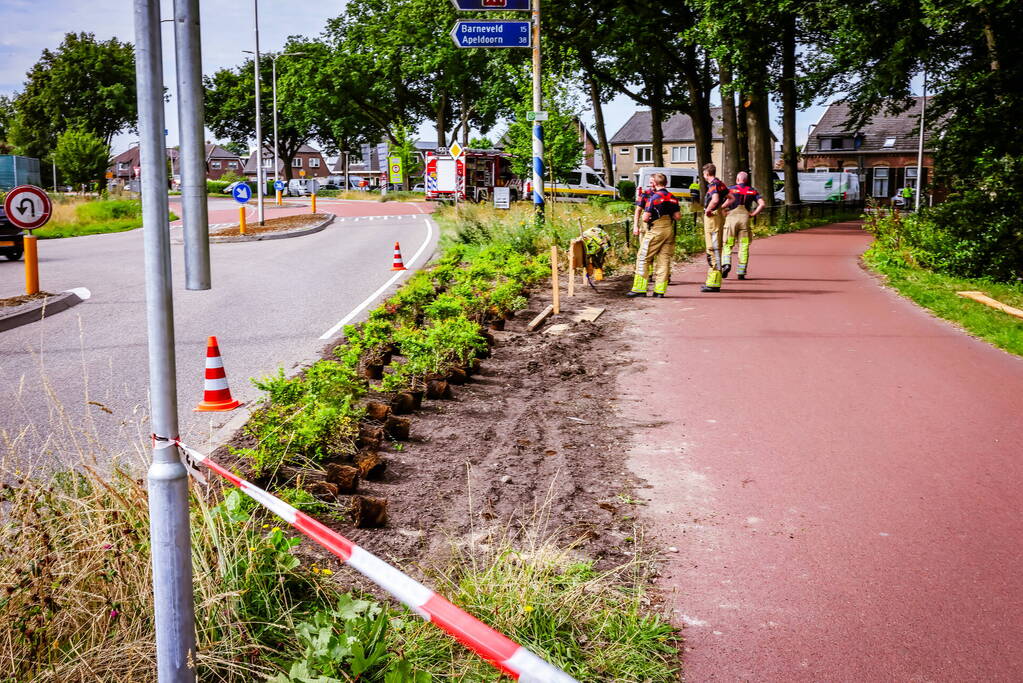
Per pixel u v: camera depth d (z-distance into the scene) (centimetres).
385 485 527
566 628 352
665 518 481
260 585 349
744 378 820
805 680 325
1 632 296
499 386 800
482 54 4756
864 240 2653
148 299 255
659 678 325
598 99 5047
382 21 4994
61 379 827
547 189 4434
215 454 577
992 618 370
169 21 246
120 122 9069
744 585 401
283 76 6681
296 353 970
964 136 2025
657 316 1187
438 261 1900
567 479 542
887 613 375
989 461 574
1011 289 1431
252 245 2611
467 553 426
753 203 1535
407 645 319
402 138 6544
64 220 3962
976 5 1867
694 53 3753
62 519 341
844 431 646
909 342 987
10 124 9088
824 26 2403
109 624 310
